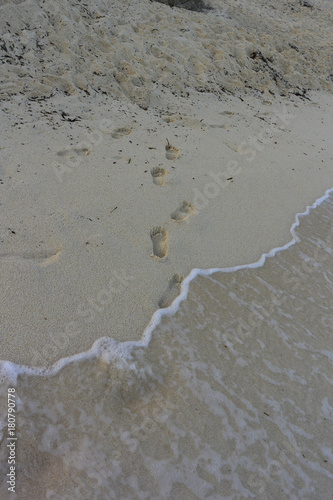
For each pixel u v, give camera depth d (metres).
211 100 5.07
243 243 2.89
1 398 1.71
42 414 1.71
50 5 4.91
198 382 1.95
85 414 1.75
